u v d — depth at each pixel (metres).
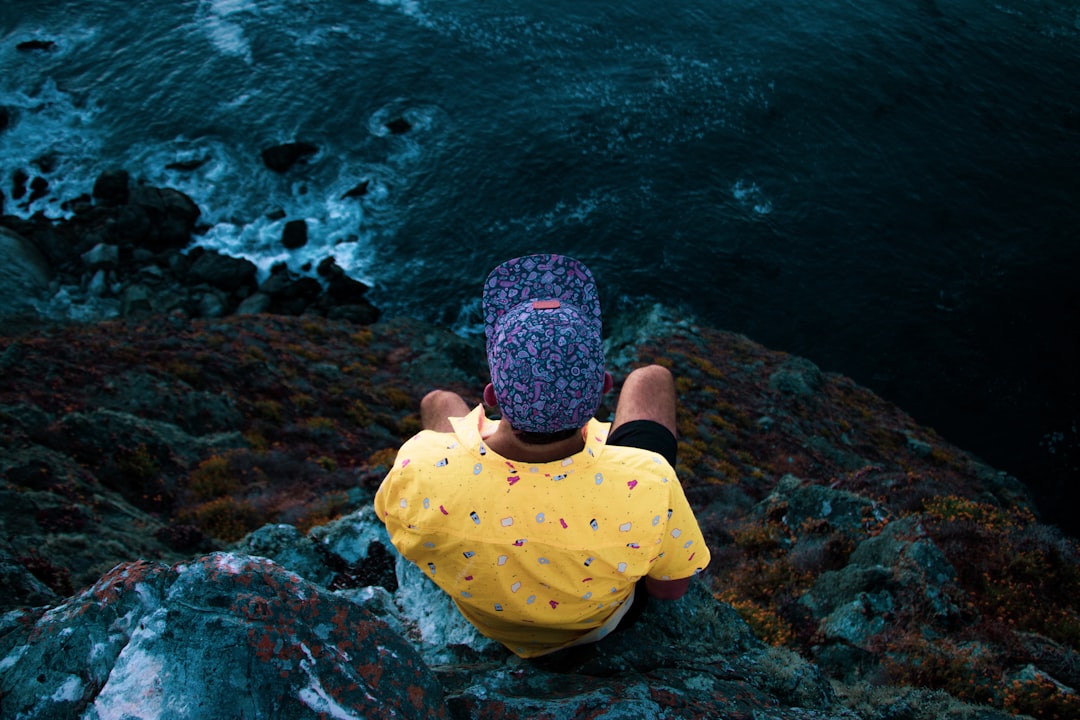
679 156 42.94
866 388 34.09
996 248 39.69
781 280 37.88
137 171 40.12
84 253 34.53
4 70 45.81
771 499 12.23
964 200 41.78
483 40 49.56
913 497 11.45
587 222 39.44
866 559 8.81
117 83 45.38
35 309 31.19
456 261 37.41
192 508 15.21
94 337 23.84
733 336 34.84
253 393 23.45
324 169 41.09
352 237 37.97
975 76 48.97
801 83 47.53
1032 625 8.01
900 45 50.94
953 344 35.84
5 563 4.59
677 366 30.19
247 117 43.44
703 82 47.16
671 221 39.84
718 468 22.67
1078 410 33.84
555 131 43.62
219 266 34.62
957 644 7.15
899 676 6.70
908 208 41.28
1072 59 50.94
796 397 30.08
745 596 8.87
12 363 18.81
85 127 42.56
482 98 45.62
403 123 43.72
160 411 19.41
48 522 10.92
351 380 27.19
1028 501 28.53
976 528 9.74
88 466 15.22
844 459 26.84
